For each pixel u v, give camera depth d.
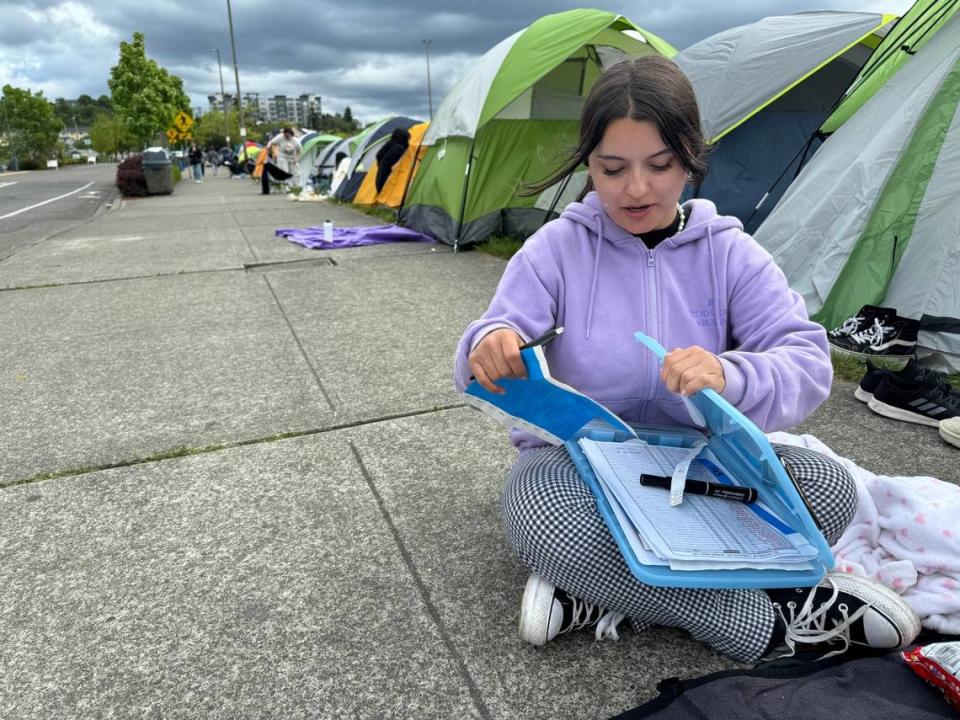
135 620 1.57
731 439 1.25
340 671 1.40
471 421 2.64
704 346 1.47
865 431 2.49
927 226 3.23
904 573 1.52
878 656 1.38
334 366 3.28
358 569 1.74
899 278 3.31
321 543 1.85
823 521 1.34
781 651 1.40
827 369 1.34
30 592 1.67
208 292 4.89
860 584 1.38
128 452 2.41
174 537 1.90
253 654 1.46
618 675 1.38
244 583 1.69
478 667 1.41
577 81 6.59
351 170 12.42
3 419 2.72
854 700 1.18
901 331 3.05
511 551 1.80
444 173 6.96
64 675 1.41
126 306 4.52
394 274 5.41
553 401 1.29
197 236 7.95
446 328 3.89
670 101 1.20
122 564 1.77
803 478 1.35
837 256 3.42
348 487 2.15
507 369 1.24
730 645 1.37
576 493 1.32
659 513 1.19
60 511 2.04
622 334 1.45
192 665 1.43
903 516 1.60
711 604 1.34
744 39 4.91
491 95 6.04
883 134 3.34
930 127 3.23
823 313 3.50
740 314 1.46
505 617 1.55
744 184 5.05
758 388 1.22
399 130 10.20
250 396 2.92
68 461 2.35
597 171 1.31
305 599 1.63
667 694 1.26
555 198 6.18
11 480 2.23
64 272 5.76
